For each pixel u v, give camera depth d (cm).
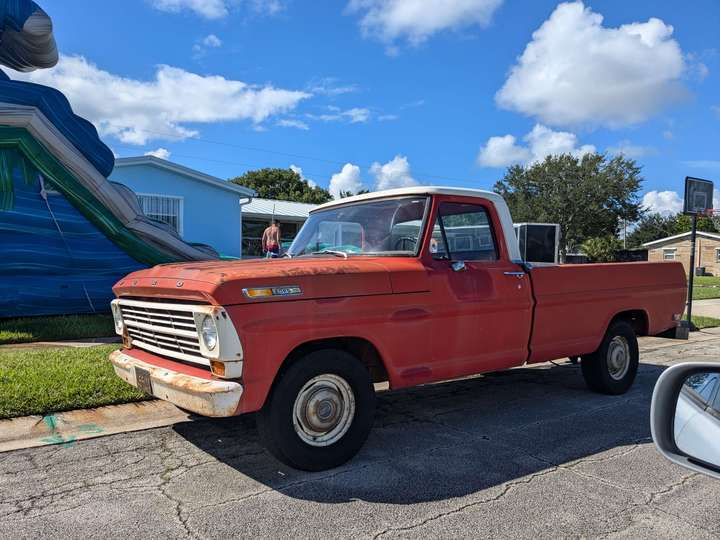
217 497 363
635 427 524
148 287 424
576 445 473
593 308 596
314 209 578
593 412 572
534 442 480
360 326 416
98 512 341
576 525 333
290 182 5753
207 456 433
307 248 537
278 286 381
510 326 520
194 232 1861
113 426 496
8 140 926
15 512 340
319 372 397
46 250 1016
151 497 362
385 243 486
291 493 371
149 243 1106
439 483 390
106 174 1057
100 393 545
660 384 217
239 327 361
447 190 490
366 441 470
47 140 958
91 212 1033
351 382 414
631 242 6688
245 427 501
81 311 1056
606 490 383
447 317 470
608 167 4941
